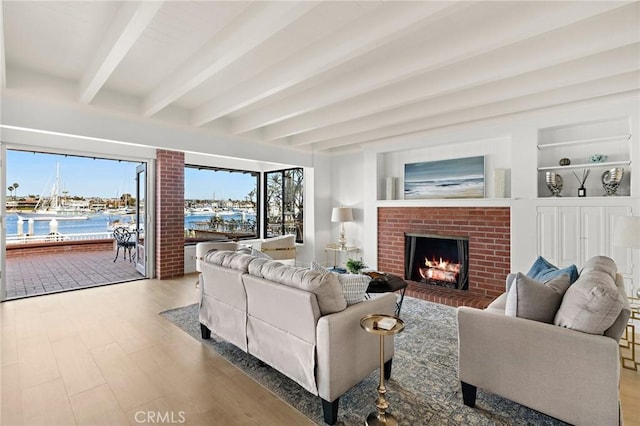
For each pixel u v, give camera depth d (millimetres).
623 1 1595
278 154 5375
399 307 3666
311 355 1890
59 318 3412
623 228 2561
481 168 4262
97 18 2037
